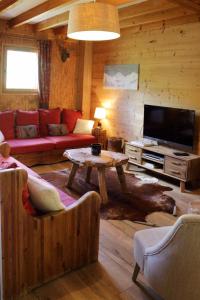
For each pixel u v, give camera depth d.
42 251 2.12
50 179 4.43
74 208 2.24
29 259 2.05
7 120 5.17
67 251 2.28
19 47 5.66
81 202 2.28
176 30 4.58
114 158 3.80
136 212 3.46
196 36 4.30
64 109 6.16
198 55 4.30
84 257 2.41
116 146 5.69
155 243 1.98
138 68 5.34
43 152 5.11
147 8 4.07
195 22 4.28
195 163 4.20
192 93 4.46
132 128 5.64
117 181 4.49
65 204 2.53
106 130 6.25
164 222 3.24
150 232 2.14
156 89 5.05
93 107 6.57
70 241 2.28
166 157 4.41
